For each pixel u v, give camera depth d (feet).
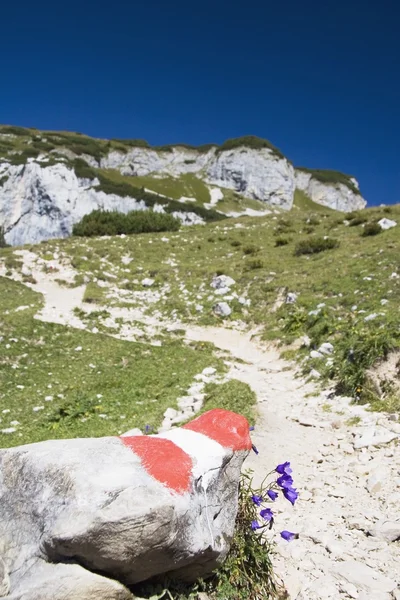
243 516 16.85
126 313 91.56
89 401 46.55
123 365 62.18
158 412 42.24
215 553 14.37
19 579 12.58
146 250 134.72
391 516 23.82
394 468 29.09
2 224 349.20
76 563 12.53
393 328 48.39
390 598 17.58
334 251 109.81
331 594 17.95
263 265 109.19
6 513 14.10
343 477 29.32
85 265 117.70
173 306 91.81
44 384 55.06
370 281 77.77
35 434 39.83
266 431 37.65
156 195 397.19
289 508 25.71
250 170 602.85
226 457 15.74
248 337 76.23
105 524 12.16
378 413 38.22
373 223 120.78
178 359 64.18
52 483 13.48
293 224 158.81
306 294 82.12
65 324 82.12
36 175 348.38
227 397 43.78
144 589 13.91
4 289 100.12
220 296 93.45
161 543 12.71
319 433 37.58
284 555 20.68
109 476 13.41
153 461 14.35
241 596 15.47
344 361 48.29
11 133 550.77
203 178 604.08
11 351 64.69
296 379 53.42
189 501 13.84
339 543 21.61
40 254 125.70
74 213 347.97
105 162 564.71
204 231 160.97
